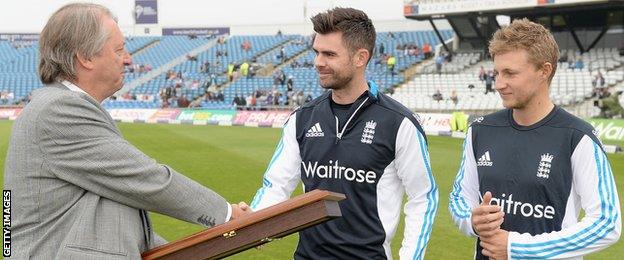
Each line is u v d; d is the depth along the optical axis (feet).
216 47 144.15
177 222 24.08
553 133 8.82
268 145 58.54
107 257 6.42
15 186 6.61
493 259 8.47
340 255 9.48
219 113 98.94
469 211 9.36
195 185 6.86
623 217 24.58
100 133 6.54
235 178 36.91
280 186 10.18
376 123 9.39
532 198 8.84
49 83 7.06
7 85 128.98
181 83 119.75
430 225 9.55
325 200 6.00
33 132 6.48
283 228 6.07
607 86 75.10
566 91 80.64
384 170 9.47
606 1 78.23
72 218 6.55
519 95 8.66
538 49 8.47
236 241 6.20
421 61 108.88
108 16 7.04
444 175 38.01
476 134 9.65
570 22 89.20
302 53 130.21
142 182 6.53
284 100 101.71
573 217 8.80
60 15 6.88
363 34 9.23
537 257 8.21
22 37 180.34
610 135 57.26
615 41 87.25
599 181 8.36
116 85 7.18
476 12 88.74
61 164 6.47
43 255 6.51
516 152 9.02
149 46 149.48
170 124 96.37
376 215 9.47
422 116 74.90
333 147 9.52
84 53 6.79
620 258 19.16
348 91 9.48
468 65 97.30
